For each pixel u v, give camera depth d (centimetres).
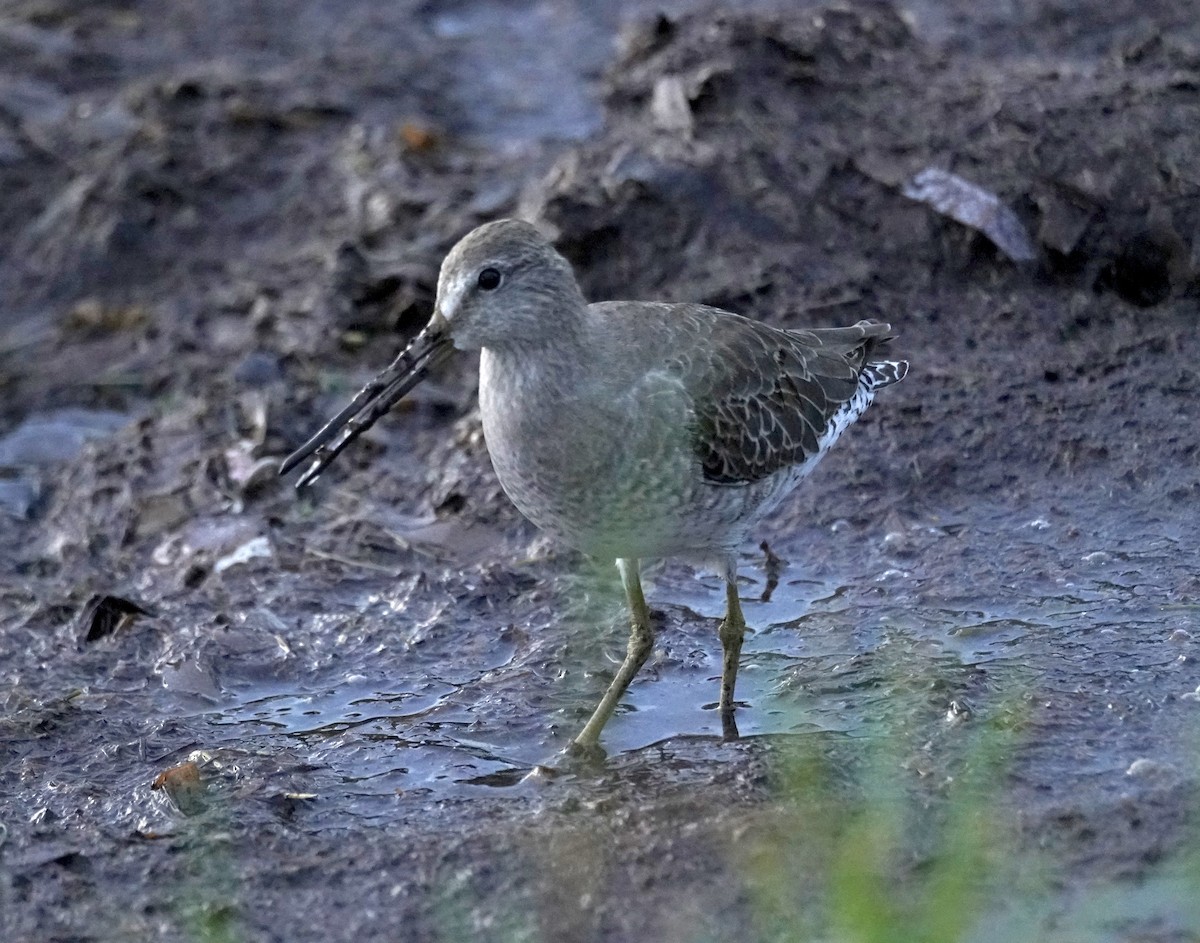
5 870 1001
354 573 1347
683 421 1073
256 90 2033
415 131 1933
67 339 1738
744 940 897
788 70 1669
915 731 1074
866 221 1566
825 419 1181
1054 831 955
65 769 1114
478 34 2289
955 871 880
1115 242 1513
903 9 2008
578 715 1150
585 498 1077
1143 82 1619
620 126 1711
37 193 1892
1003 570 1267
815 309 1509
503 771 1091
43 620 1309
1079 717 1071
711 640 1237
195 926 945
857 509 1359
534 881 955
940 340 1488
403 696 1193
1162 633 1165
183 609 1312
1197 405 1388
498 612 1286
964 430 1403
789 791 1017
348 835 1018
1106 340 1467
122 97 2019
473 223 1734
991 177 1552
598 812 1019
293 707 1191
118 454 1521
